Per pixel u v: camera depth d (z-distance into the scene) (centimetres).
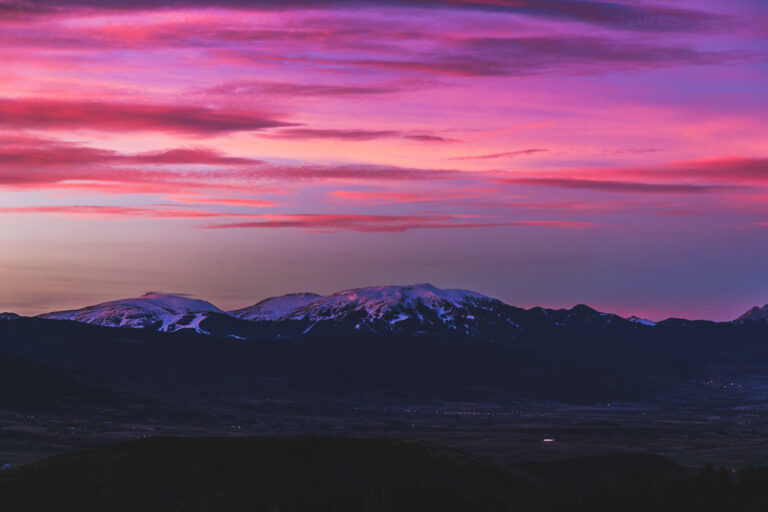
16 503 12450
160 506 12425
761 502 12519
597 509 12975
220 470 13212
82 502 12519
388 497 12362
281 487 12825
